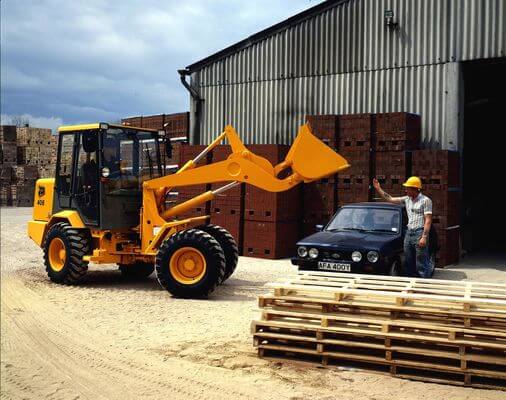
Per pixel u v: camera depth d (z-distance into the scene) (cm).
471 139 1922
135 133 1220
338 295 677
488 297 674
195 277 1059
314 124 1552
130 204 1185
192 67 1969
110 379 661
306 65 1753
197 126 1981
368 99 1648
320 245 1056
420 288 727
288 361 695
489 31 1473
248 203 1578
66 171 1234
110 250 1175
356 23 1662
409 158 1473
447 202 1402
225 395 604
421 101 1568
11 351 764
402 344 651
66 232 1183
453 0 1516
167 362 707
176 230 1135
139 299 1054
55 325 880
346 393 600
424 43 1561
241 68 1880
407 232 1041
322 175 1041
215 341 786
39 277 1284
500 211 2022
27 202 3350
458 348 630
